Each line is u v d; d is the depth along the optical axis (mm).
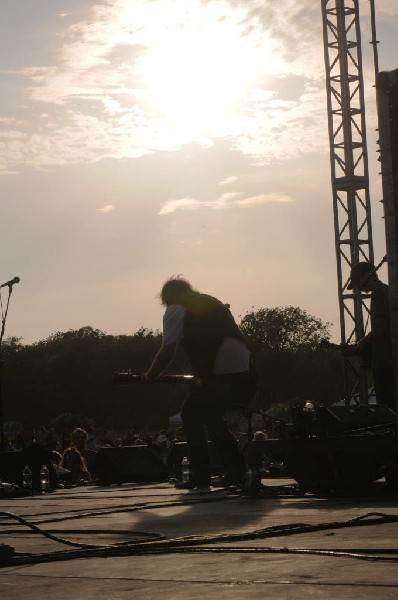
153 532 5039
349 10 28484
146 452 10867
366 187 28141
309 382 103625
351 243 27938
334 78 28562
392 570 3391
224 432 8391
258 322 105750
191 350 8281
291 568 3547
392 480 7336
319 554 3859
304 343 105312
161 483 10391
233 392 8250
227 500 7242
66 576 3672
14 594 3326
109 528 5426
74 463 14859
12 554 4141
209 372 8242
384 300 8773
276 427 8016
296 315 105750
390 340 8742
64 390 114938
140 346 115562
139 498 7836
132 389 111625
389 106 8836
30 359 116938
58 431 58156
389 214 8820
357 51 28344
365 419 7613
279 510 6090
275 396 103625
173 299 8266
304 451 7324
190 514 6086
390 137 8828
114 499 7891
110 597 3182
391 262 8773
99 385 114188
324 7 28781
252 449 7734
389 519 5016
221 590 3201
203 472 8688
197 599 3062
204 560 3869
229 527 5199
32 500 8383
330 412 7562
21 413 115438
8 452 10570
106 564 3932
